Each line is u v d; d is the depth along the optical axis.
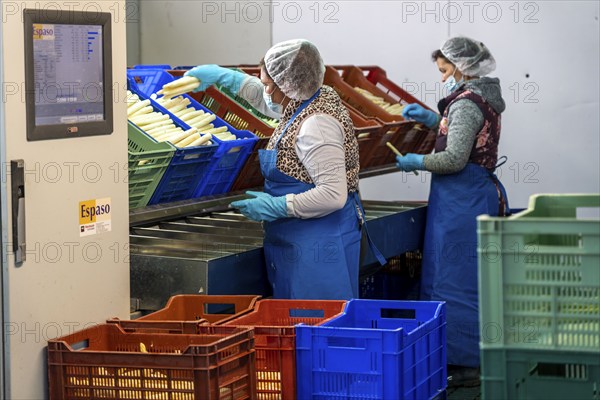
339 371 2.61
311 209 3.37
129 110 3.85
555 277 1.97
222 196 3.95
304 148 3.35
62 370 2.57
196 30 6.53
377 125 4.69
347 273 3.50
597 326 1.96
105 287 2.93
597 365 1.98
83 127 2.76
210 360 2.42
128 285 3.04
